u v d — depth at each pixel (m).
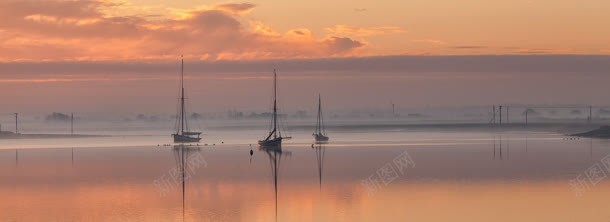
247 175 129.00
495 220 80.94
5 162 166.00
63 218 84.88
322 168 141.50
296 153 190.38
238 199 97.56
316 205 91.69
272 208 90.06
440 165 142.12
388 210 87.38
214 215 85.69
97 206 92.50
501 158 159.62
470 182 111.12
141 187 111.31
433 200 93.81
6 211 89.56
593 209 86.25
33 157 183.38
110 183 117.12
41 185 115.38
